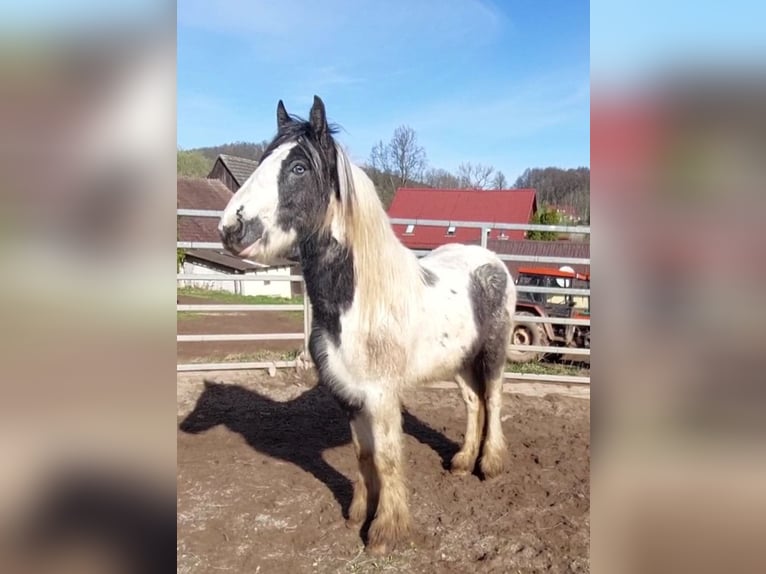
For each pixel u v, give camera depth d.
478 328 3.44
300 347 7.85
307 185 2.51
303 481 3.71
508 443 4.43
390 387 2.79
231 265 20.30
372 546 2.88
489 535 3.05
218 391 5.63
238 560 2.81
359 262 2.70
